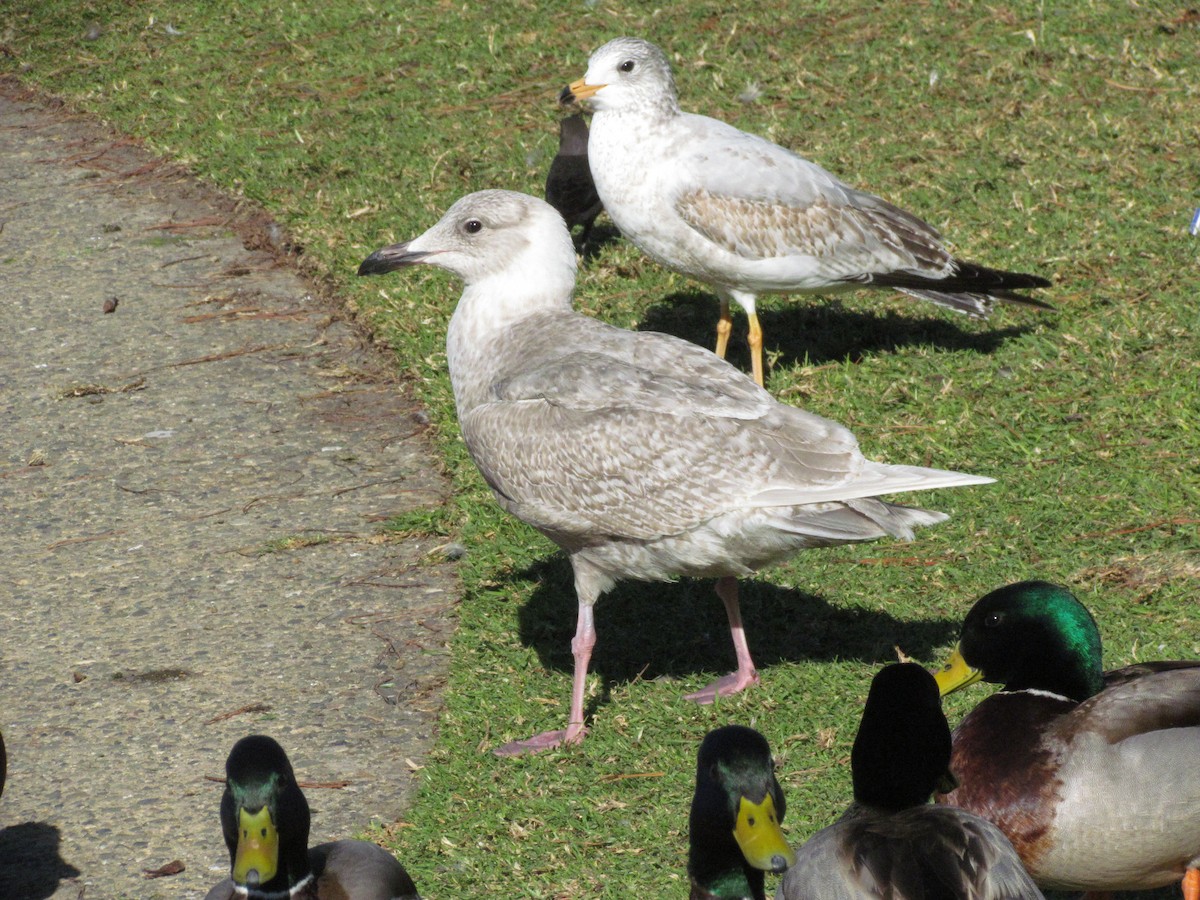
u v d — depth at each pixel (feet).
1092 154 57.93
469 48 69.05
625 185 45.29
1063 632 26.55
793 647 35.29
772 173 44.62
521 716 33.32
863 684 33.45
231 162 61.67
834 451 31.42
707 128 45.60
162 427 46.01
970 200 55.42
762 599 37.19
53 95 69.56
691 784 30.76
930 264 45.96
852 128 60.70
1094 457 41.16
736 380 32.76
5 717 33.96
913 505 39.63
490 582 38.01
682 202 44.62
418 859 29.14
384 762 32.14
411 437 45.09
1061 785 25.02
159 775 31.91
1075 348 46.55
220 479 43.29
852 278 45.60
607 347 33.45
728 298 47.11
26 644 36.55
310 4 74.64
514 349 34.12
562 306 35.06
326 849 24.95
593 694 34.06
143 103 67.56
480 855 29.17
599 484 31.99
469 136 62.18
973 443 42.29
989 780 25.62
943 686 27.68
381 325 49.90
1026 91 62.75
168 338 51.01
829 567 38.06
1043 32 66.49
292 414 46.42
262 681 34.86
